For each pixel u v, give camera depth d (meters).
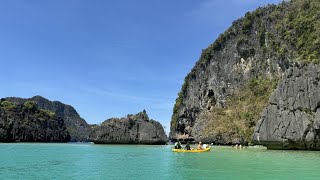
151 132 95.88
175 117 152.62
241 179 23.50
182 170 28.64
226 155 46.16
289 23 110.69
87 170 29.31
